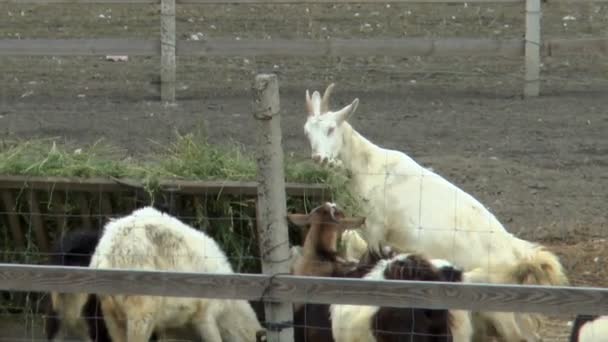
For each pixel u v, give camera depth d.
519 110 20.83
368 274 10.58
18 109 20.70
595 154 18.30
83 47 21.59
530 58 21.73
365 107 21.00
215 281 8.28
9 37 25.28
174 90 21.55
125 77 23.28
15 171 12.76
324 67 24.03
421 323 9.82
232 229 12.59
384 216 12.98
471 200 12.78
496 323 11.53
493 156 18.12
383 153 13.25
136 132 19.12
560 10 28.23
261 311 12.30
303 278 8.20
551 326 12.35
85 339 11.39
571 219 15.56
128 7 28.70
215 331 11.44
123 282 8.34
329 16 27.77
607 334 9.48
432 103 21.31
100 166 12.89
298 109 20.75
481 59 24.61
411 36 25.69
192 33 25.84
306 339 10.47
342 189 12.83
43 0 21.88
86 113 20.42
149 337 11.18
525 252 12.02
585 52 23.94
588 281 13.45
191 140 13.63
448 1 21.72
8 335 12.35
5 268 8.36
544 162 17.88
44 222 12.93
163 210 12.57
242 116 20.25
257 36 25.73
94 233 11.52
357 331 10.05
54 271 8.37
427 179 12.97
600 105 21.20
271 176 8.49
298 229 12.50
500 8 28.28
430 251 12.66
